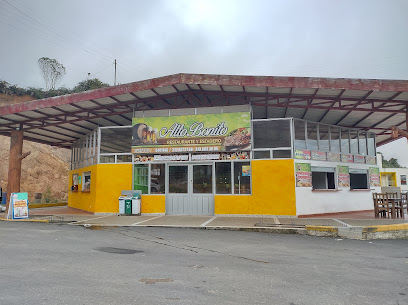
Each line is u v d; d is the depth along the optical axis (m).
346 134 17.83
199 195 14.96
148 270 5.85
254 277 5.50
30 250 7.57
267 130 14.57
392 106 14.16
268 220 12.84
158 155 15.44
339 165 16.33
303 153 14.60
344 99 13.55
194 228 11.39
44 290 4.60
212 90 14.44
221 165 14.84
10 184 16.95
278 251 7.88
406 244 9.15
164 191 15.23
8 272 5.57
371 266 6.48
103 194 15.76
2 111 15.27
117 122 17.95
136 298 4.34
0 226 12.33
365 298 4.54
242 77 12.66
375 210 13.88
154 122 15.50
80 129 19.00
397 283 5.30
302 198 14.15
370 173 18.41
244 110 14.77
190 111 15.27
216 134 14.80
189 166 15.20
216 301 4.30
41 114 16.12
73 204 20.88
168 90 14.48
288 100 14.70
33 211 18.66
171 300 4.29
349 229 10.05
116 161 15.92
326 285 5.11
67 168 36.62
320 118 16.97
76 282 5.02
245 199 14.31
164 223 12.26
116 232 10.59
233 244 8.72
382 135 20.42
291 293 4.69
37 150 34.88
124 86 13.80
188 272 5.76
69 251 7.50
